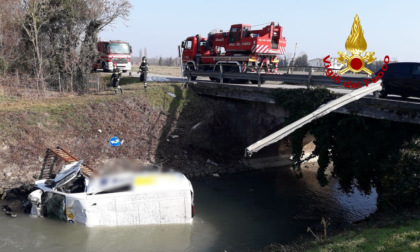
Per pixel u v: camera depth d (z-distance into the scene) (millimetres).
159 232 10164
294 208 13273
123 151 15742
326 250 7180
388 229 8148
